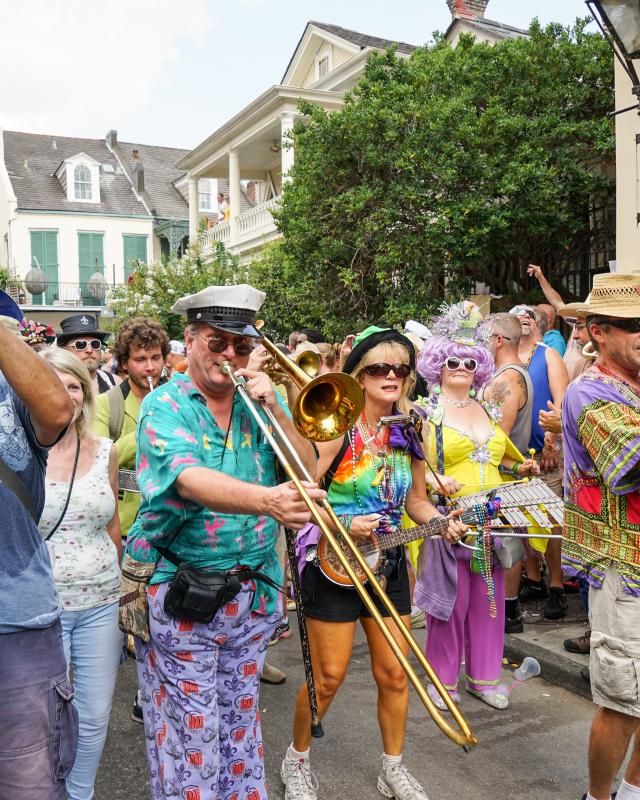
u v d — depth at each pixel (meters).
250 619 2.63
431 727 3.93
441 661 4.04
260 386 2.38
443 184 9.88
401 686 3.24
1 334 1.96
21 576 2.16
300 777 3.26
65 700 2.21
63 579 2.96
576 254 10.70
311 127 10.90
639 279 2.75
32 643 2.16
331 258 10.93
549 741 3.76
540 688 4.38
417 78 10.52
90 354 5.73
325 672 3.17
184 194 38.66
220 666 2.64
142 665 2.67
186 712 2.51
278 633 5.23
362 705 4.20
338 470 3.26
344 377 2.48
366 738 3.82
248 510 2.26
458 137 9.78
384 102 10.31
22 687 2.12
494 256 10.37
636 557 2.71
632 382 2.84
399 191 9.94
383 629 2.16
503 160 9.85
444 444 4.03
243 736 2.70
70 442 3.10
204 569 2.52
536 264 11.04
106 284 31.98
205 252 24.00
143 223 36.69
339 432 2.55
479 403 4.23
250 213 21.53
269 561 2.67
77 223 35.62
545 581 5.68
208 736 2.52
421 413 4.06
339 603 3.16
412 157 9.80
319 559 3.14
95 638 3.03
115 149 40.06
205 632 2.51
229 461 2.57
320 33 21.64
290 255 11.67
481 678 4.13
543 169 9.38
